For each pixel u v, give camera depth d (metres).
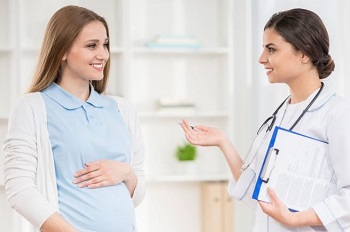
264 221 2.75
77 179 2.74
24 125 2.73
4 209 5.34
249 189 2.96
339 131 2.52
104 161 2.80
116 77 5.61
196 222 5.90
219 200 5.66
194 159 5.71
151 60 5.80
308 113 2.67
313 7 3.71
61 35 2.79
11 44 5.30
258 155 2.84
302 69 2.67
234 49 5.68
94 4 5.60
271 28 2.70
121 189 2.85
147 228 5.82
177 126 5.86
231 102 5.68
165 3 5.79
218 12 5.91
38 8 5.50
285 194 2.57
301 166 2.58
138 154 3.06
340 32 3.62
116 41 5.63
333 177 2.58
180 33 5.84
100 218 2.74
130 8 5.62
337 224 2.49
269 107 4.30
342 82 3.59
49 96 2.82
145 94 5.80
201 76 5.90
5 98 5.40
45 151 2.72
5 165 2.73
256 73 4.73
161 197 5.84
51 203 2.69
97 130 2.83
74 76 2.87
